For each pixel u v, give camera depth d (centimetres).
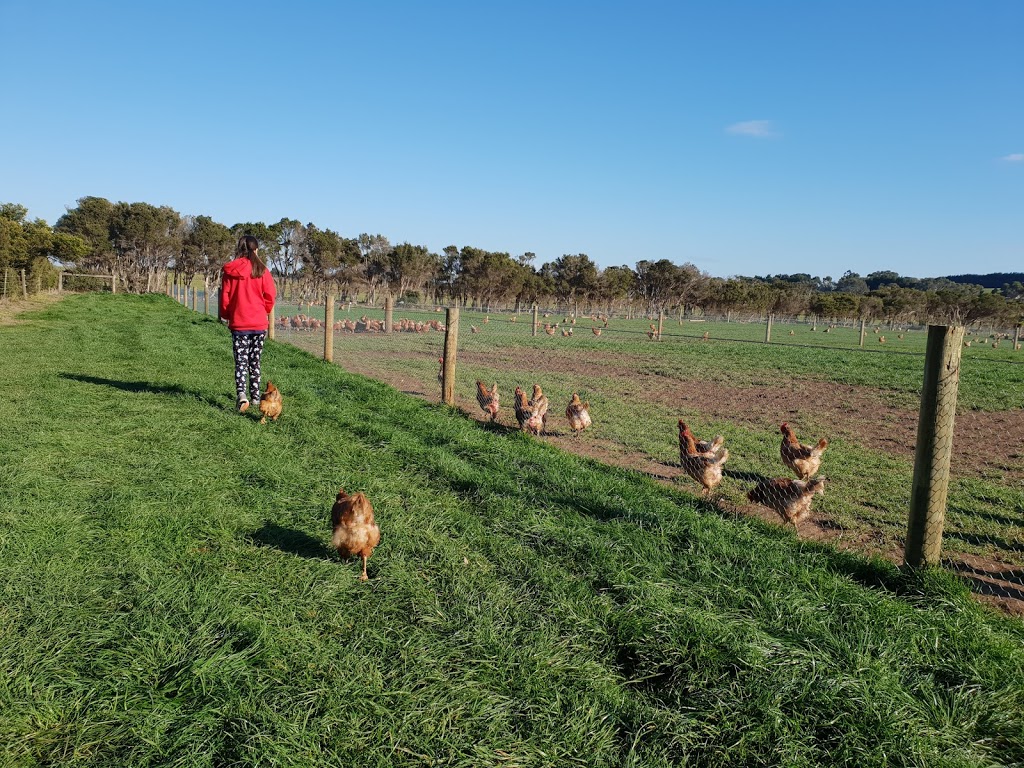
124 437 675
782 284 9206
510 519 496
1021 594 432
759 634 328
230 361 1294
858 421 1122
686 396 1367
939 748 257
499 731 261
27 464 559
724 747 255
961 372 1920
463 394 1267
